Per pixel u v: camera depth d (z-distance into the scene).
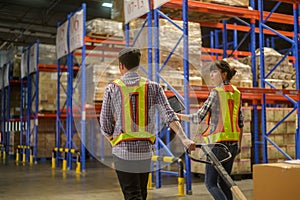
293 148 8.52
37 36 21.02
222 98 3.88
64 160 10.29
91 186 7.27
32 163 12.39
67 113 10.63
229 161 3.88
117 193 6.46
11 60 15.30
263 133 7.64
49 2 16.58
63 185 7.41
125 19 7.48
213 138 3.85
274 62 8.02
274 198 2.38
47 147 13.31
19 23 19.42
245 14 7.63
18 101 15.96
